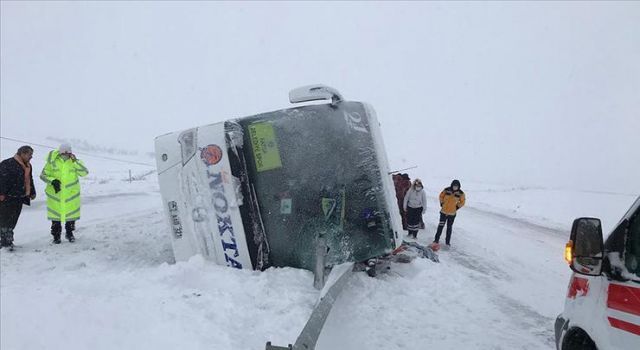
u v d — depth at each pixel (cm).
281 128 651
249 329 468
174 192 659
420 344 509
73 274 612
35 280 573
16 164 785
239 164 641
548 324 603
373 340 508
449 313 613
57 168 828
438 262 874
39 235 938
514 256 1061
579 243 303
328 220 638
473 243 1185
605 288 304
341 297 613
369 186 643
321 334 505
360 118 656
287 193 644
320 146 647
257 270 634
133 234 935
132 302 490
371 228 641
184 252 655
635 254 291
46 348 375
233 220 636
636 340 268
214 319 477
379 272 741
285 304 532
